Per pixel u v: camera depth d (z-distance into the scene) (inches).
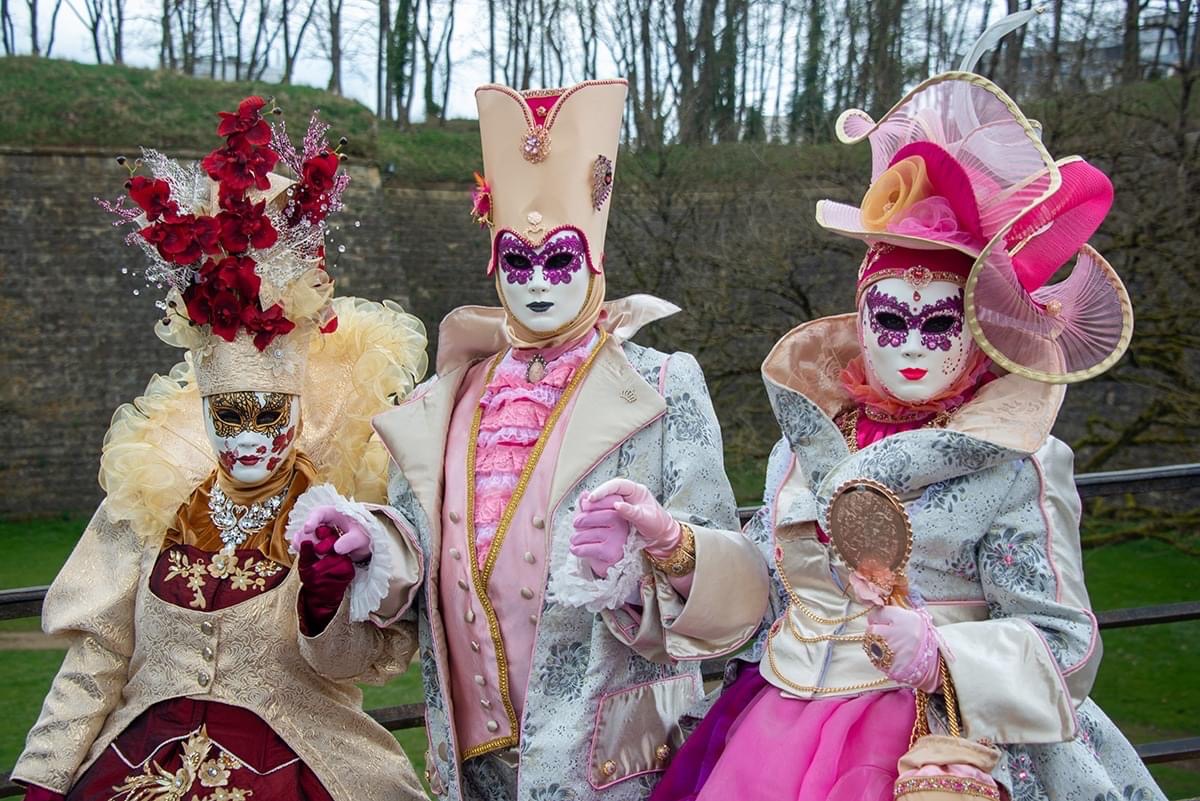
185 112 655.8
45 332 628.1
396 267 674.2
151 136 644.1
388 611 101.3
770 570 99.0
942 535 86.5
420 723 132.2
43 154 629.9
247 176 99.7
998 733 79.2
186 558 104.0
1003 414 86.4
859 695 87.3
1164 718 286.8
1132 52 404.5
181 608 102.0
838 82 535.5
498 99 102.5
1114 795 84.2
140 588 105.2
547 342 106.0
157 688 102.3
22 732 295.6
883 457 87.2
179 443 108.7
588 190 103.4
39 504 624.7
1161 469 141.6
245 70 976.3
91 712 103.5
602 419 100.6
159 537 106.3
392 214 716.7
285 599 102.7
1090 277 90.0
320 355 112.0
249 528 104.6
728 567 93.6
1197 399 327.0
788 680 90.8
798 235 431.5
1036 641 81.5
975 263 82.8
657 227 511.5
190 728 100.7
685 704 103.2
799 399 93.6
